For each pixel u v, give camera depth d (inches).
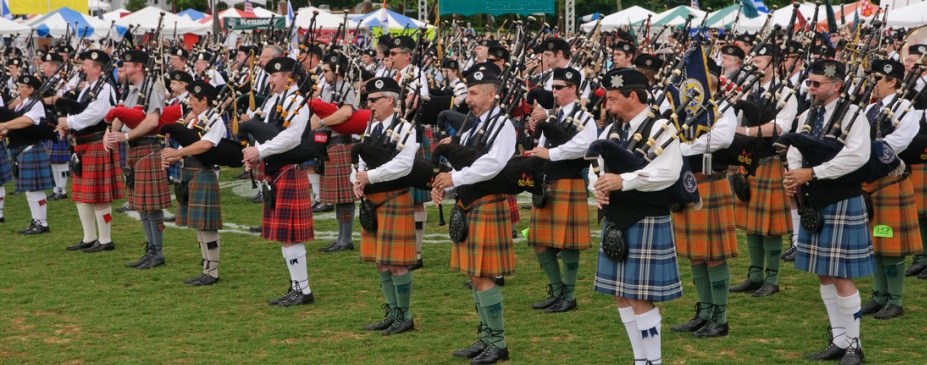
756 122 331.3
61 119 432.1
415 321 315.3
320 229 482.3
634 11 1057.5
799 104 365.1
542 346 285.9
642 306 241.1
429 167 292.7
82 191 433.4
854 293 259.9
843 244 257.9
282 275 386.6
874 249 303.7
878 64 304.3
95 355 281.3
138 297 353.4
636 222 236.7
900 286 308.3
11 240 468.4
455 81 520.1
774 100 339.9
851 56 422.9
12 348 289.4
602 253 245.3
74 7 1136.2
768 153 335.3
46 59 630.5
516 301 340.5
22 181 478.9
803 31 474.6
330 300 345.1
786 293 344.5
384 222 295.6
